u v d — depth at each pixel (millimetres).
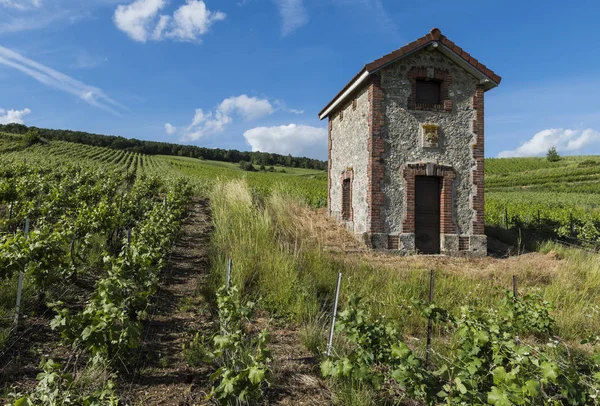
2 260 4609
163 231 8547
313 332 5535
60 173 18984
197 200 19844
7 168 16672
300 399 4152
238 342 4078
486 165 87750
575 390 3340
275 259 8258
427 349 4848
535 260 11586
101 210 8180
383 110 12367
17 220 8898
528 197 45156
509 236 14891
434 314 4879
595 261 10617
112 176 22141
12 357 4324
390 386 4387
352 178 13930
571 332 6559
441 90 12938
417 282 8180
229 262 5992
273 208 13992
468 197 12820
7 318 4934
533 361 3598
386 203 12297
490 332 4207
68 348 4711
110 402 2883
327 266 8680
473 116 13008
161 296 6777
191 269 8516
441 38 12375
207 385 4281
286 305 6781
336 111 16250
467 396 3369
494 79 12828
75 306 5863
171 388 4172
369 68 12055
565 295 7938
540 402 3664
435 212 12828
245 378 3480
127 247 6086
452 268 10281
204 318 6090
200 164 77750
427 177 12820
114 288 4496
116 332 4137
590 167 64438
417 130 12594
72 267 6367
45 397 2762
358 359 3992
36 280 5223
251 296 7035
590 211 25953
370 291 7621
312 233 12602
